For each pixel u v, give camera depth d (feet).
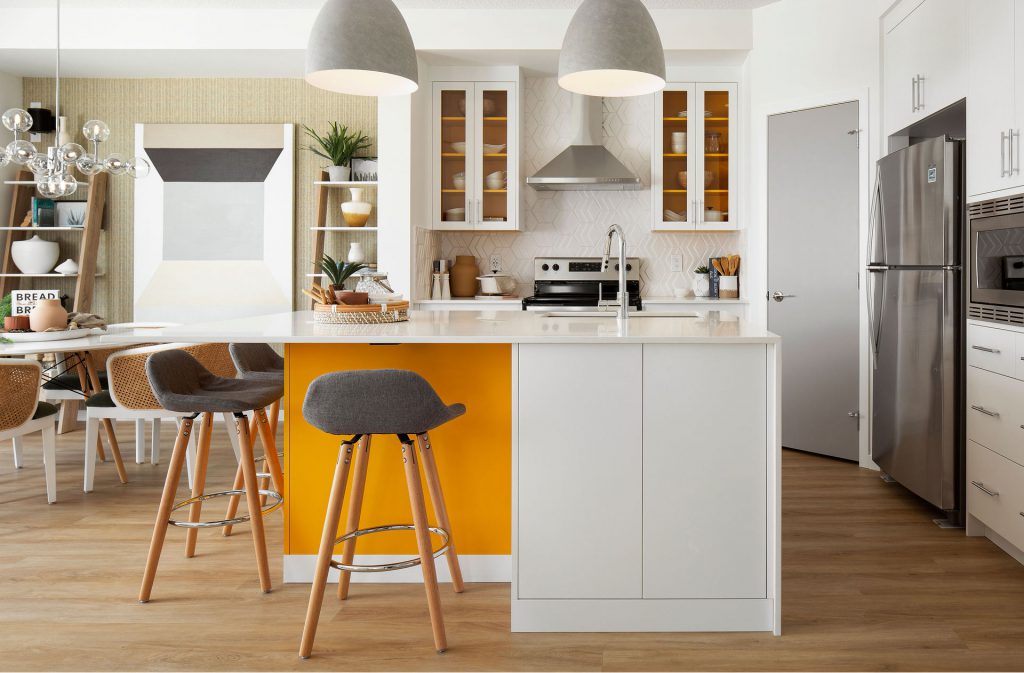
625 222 17.90
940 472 10.30
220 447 15.02
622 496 7.30
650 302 16.49
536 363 7.27
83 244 17.38
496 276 17.30
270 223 18.10
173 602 7.88
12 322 12.26
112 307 18.33
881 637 7.09
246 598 8.00
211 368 11.96
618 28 8.20
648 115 17.74
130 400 11.70
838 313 14.05
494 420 8.36
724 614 7.29
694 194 16.80
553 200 17.98
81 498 11.66
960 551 9.34
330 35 8.11
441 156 16.93
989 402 9.33
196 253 18.21
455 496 8.41
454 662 6.67
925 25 11.43
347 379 6.57
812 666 6.57
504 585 8.38
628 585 7.31
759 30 15.17
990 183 9.30
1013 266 8.72
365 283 9.84
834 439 14.23
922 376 10.75
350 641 7.05
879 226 12.13
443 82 16.81
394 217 15.80
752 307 15.71
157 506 11.27
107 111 18.16
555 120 17.93
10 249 17.53
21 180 17.97
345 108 18.08
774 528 7.19
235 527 10.32
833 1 13.82
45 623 7.38
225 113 18.12
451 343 7.99
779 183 14.82
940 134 12.59
